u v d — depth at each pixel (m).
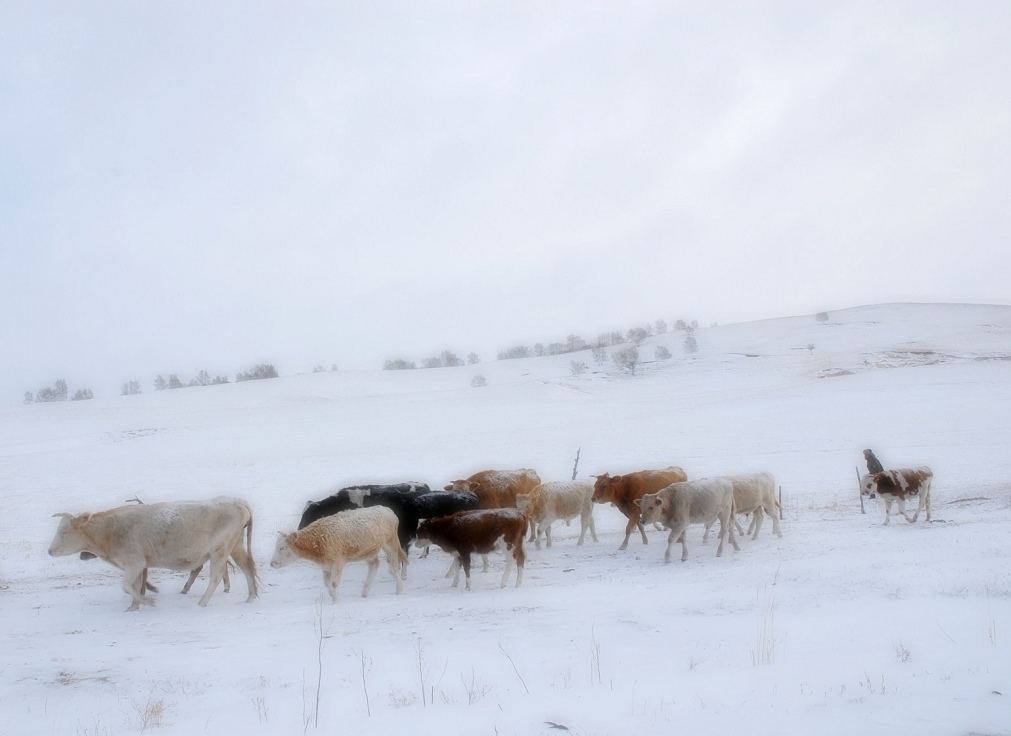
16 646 9.12
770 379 88.88
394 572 13.09
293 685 6.87
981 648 6.38
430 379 136.88
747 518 20.48
